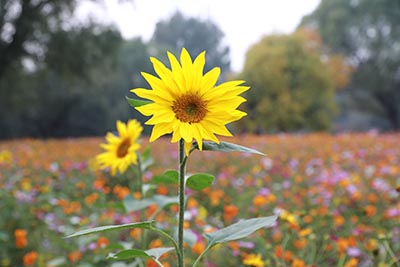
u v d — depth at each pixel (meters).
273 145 12.55
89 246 4.00
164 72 1.68
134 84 44.06
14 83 26.19
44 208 5.46
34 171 8.45
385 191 5.72
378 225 4.36
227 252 3.82
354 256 3.48
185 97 1.68
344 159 8.93
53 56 23.36
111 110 39.44
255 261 2.92
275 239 3.88
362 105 44.28
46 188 6.22
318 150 10.80
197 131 1.65
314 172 7.70
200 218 4.38
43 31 22.80
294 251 3.93
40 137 38.62
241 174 8.14
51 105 36.22
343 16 42.19
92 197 5.37
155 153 10.97
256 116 29.44
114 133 2.99
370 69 40.94
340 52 43.59
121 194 5.29
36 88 32.00
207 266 3.50
